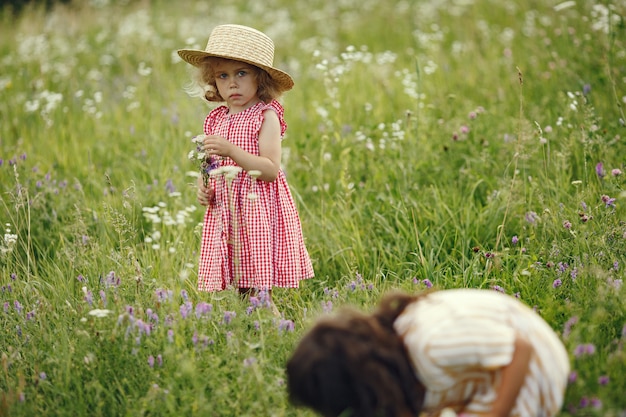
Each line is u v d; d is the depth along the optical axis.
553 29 10.73
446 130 7.80
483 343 3.30
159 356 4.33
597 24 8.77
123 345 4.37
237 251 5.31
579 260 5.09
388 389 3.25
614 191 5.90
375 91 9.64
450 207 6.57
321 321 3.43
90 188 7.55
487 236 6.10
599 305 4.38
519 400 3.38
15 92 10.93
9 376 4.59
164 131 8.88
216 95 5.69
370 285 5.25
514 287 5.15
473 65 10.24
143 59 12.27
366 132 7.85
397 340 3.40
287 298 5.41
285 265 5.36
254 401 4.07
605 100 8.08
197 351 4.37
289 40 13.81
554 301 4.70
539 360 3.42
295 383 3.32
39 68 11.73
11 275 5.59
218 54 5.31
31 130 9.19
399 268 5.76
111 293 4.89
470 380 3.43
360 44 13.18
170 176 7.60
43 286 5.60
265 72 5.44
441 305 3.50
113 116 9.80
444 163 7.30
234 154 5.18
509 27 12.07
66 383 4.29
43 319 4.92
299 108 9.64
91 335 4.48
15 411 4.18
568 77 8.81
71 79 11.05
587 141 6.63
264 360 4.19
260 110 5.40
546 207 5.87
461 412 3.47
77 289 5.64
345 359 3.25
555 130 7.57
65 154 8.37
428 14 13.76
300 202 7.05
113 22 15.86
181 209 6.94
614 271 4.90
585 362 3.96
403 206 6.37
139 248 6.44
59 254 6.10
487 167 7.09
